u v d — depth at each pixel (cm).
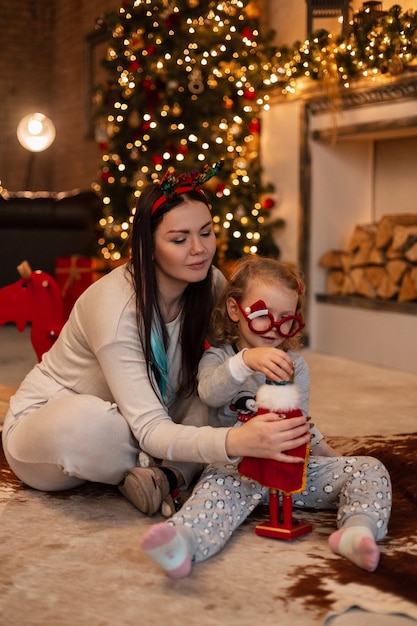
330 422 310
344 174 501
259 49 503
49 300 306
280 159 513
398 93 412
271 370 175
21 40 1025
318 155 494
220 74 506
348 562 170
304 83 484
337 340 484
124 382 193
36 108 1038
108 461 201
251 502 185
